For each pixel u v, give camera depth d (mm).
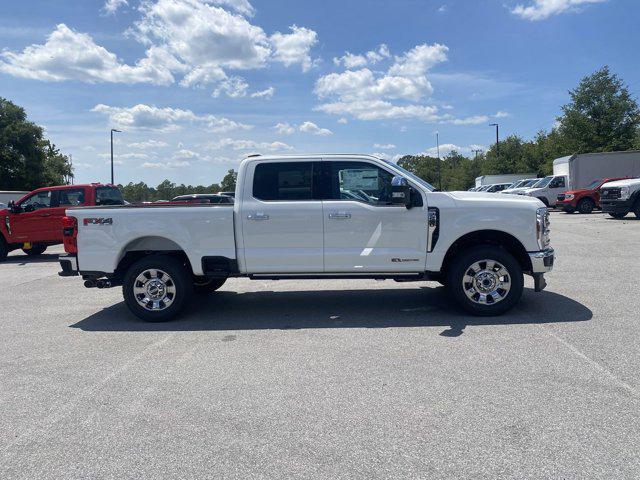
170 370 4836
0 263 14078
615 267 9625
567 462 3053
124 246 6707
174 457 3248
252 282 9523
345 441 3385
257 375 4633
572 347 5121
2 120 47344
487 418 3641
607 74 38094
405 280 6672
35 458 3293
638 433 3367
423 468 3037
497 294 6379
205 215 6578
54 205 14406
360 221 6445
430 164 93125
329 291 8453
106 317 7129
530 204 6340
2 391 4422
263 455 3242
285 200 6570
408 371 4605
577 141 38469
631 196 19094
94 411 3963
